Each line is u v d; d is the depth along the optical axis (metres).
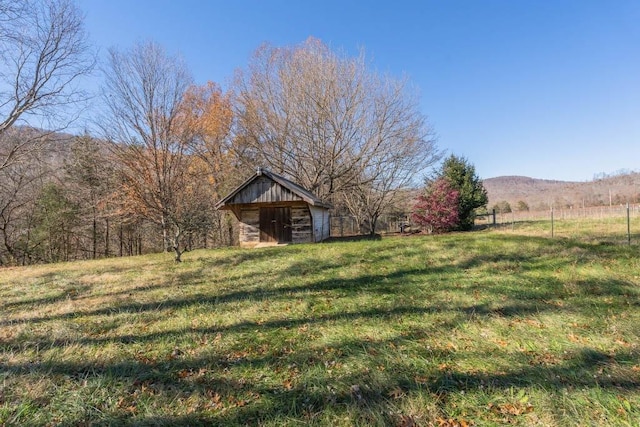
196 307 4.52
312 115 18.22
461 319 3.66
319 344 3.17
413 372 2.56
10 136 12.74
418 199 16.72
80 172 18.06
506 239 9.37
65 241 19.45
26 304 5.12
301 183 19.88
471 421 1.99
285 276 6.27
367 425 1.97
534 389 2.26
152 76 10.65
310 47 18.50
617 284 4.74
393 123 18.83
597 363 2.60
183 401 2.28
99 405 2.23
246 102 19.58
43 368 2.73
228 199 12.75
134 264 9.52
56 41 11.80
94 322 4.02
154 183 9.65
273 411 2.14
